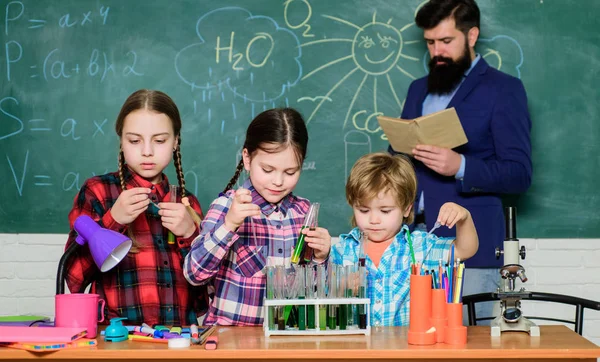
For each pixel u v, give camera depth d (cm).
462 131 263
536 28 320
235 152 320
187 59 320
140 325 179
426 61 320
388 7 321
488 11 320
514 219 169
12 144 317
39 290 317
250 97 321
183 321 194
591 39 320
